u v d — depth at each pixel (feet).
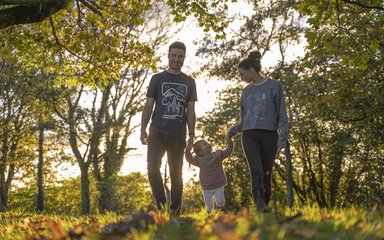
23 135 116.47
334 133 99.40
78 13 43.27
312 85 78.79
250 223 12.84
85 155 116.98
